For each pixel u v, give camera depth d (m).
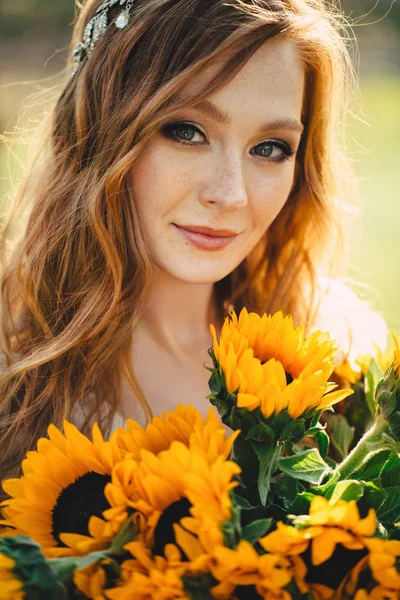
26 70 6.86
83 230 1.39
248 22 1.20
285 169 1.34
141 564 0.77
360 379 1.30
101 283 1.39
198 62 1.19
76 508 0.88
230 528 0.74
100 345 1.38
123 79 1.31
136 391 1.40
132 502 0.78
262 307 1.73
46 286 1.45
